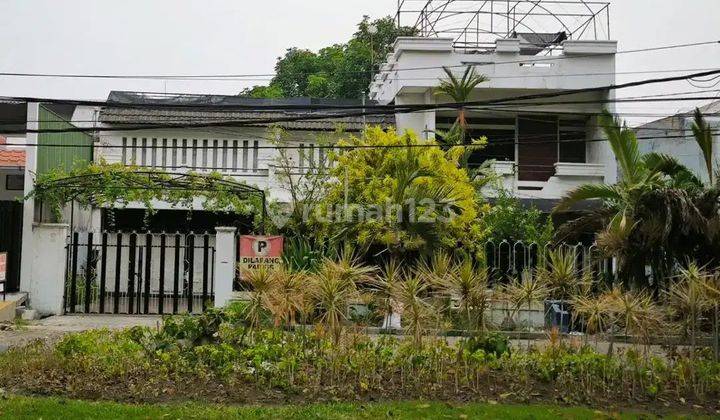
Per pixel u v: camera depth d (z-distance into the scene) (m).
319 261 18.20
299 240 19.62
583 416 8.68
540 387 10.09
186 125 14.84
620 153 18.48
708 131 18.44
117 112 26.03
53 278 19.69
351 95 39.06
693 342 10.55
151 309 21.70
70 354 10.86
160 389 9.72
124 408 8.70
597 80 26.41
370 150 20.80
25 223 19.70
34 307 19.55
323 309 10.76
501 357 10.74
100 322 18.22
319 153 23.88
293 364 9.95
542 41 28.47
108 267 24.97
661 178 18.83
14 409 8.55
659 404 9.57
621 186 18.28
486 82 26.06
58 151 22.22
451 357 10.51
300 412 8.60
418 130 26.48
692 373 10.16
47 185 19.92
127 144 25.69
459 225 19.39
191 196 21.53
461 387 9.95
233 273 19.70
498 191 23.67
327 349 10.46
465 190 19.64
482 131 27.53
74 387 9.71
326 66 43.72
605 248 17.50
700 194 17.78
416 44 26.05
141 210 25.67
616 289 11.48
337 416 8.43
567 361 10.41
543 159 27.48
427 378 10.13
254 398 9.41
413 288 10.49
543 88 26.30
